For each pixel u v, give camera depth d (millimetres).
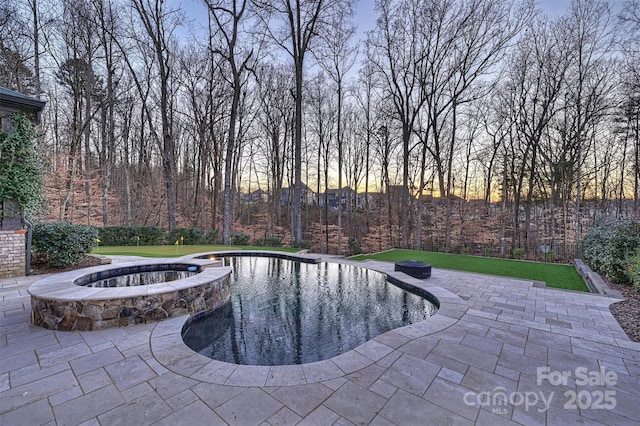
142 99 13766
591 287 6098
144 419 1868
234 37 12094
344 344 3643
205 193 18578
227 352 3391
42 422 1832
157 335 3260
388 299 5527
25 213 5965
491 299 5090
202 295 4340
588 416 1958
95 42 12781
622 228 6266
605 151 13602
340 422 1860
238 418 1889
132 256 8492
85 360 2670
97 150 16453
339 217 18094
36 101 5938
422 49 12664
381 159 18766
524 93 12984
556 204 13602
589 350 2969
